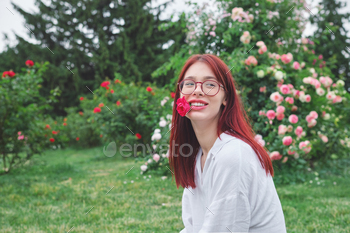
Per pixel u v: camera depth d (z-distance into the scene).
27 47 12.71
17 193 3.67
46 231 2.36
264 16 3.88
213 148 0.92
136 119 5.63
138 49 14.08
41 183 4.23
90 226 2.44
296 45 4.44
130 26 14.22
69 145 9.62
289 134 3.63
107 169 4.87
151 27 13.87
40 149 5.73
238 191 0.83
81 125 9.48
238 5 4.16
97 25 13.97
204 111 0.90
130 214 2.72
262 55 3.81
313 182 3.92
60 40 13.72
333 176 4.40
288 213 2.69
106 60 13.10
